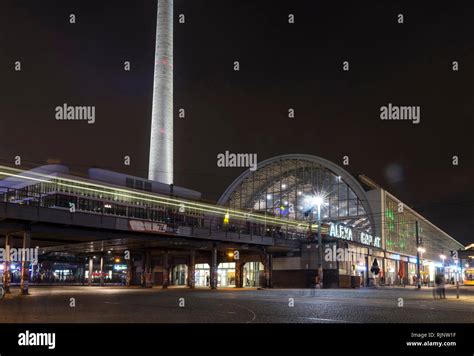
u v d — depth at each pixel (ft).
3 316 65.05
